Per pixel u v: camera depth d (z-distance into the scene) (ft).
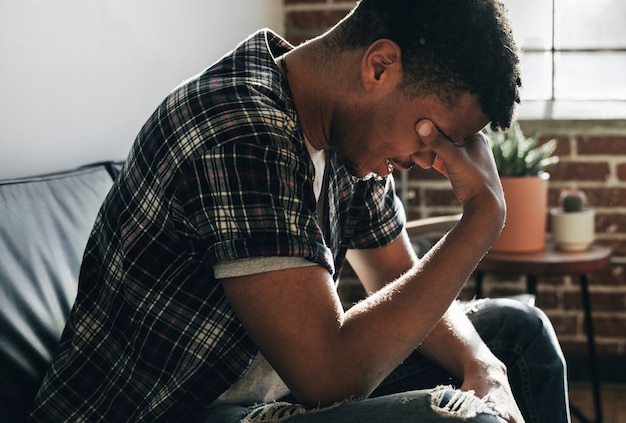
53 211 4.30
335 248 4.51
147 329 3.75
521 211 8.14
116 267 3.82
